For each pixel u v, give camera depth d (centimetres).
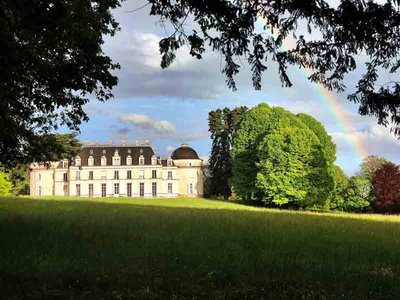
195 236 1805
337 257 1435
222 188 10475
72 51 1606
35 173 14425
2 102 1633
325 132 7500
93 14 1528
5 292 930
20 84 1722
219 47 770
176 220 2431
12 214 2516
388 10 683
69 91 1908
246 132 7569
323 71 798
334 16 696
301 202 6562
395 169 7294
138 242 1634
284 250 1530
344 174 7581
